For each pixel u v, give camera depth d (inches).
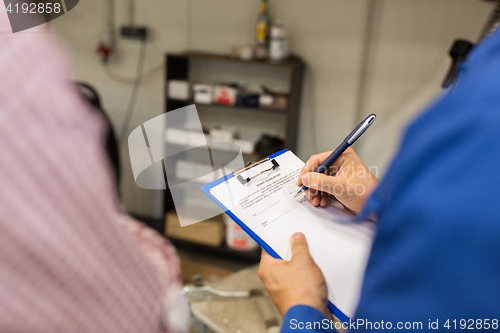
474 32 86.9
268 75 104.6
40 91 8.1
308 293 19.3
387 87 96.4
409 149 8.9
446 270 7.8
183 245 97.8
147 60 114.3
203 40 108.8
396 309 8.4
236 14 104.6
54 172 8.2
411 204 8.2
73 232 8.8
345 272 21.5
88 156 9.2
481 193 7.5
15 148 7.6
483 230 7.4
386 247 8.9
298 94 100.2
